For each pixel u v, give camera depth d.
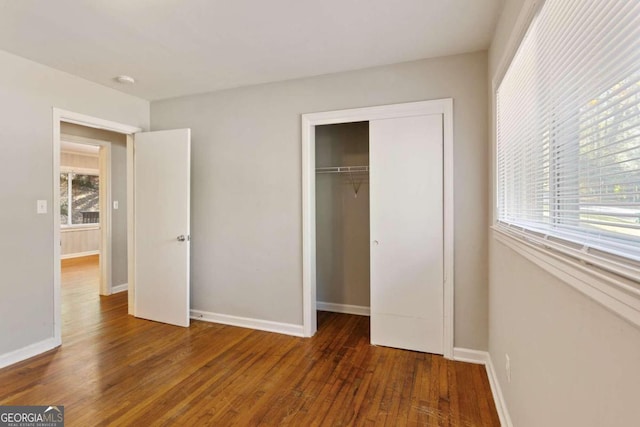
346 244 3.66
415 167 2.64
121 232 4.62
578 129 0.99
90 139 4.24
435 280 2.62
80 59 2.59
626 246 0.71
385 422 1.82
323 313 3.68
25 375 2.31
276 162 3.11
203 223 3.41
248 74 2.89
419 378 2.27
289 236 3.08
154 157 3.40
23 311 2.57
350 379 2.27
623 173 0.75
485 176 2.45
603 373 0.75
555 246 1.03
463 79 2.49
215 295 3.39
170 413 1.90
